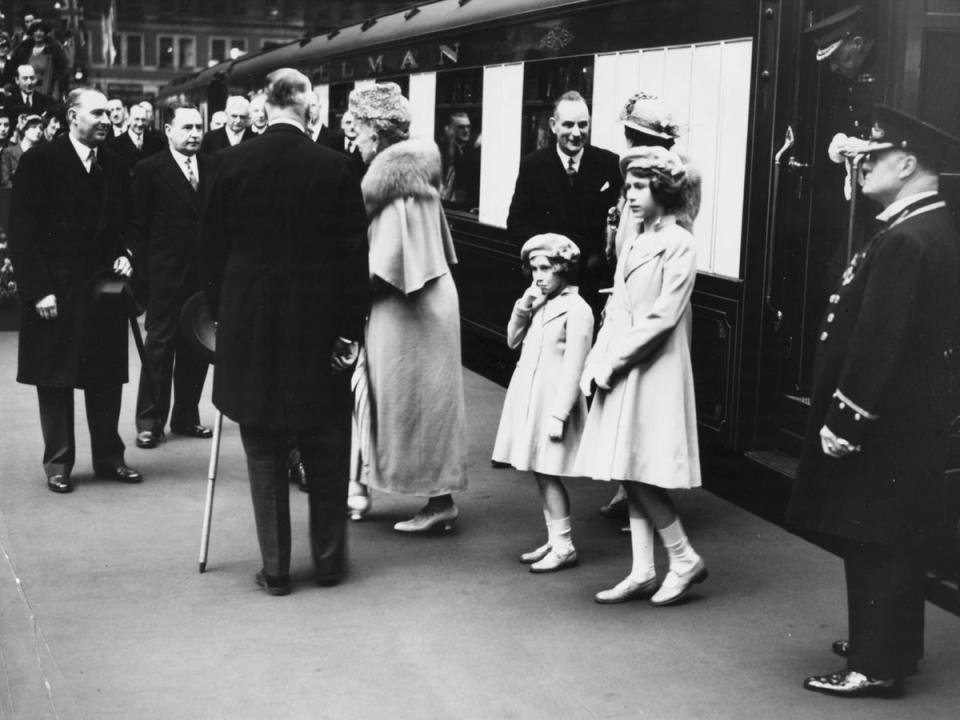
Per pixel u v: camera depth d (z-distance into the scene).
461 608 4.70
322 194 4.68
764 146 5.95
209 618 4.56
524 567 5.17
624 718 3.78
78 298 6.05
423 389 5.45
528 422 5.12
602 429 4.68
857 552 3.92
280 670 4.11
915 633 3.93
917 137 3.79
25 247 5.93
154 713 3.78
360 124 5.44
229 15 42.59
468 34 9.81
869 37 5.49
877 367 3.72
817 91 6.00
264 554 4.80
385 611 4.66
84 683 3.99
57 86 14.75
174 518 5.76
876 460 3.81
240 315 4.67
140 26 42.03
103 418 6.30
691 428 4.68
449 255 5.61
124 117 13.31
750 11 5.94
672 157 4.59
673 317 4.53
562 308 5.10
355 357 4.85
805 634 4.46
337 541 4.90
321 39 15.05
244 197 4.67
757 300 6.03
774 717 3.79
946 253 3.78
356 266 4.75
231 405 4.70
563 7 7.95
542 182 6.21
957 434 4.76
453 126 10.27
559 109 6.14
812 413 3.98
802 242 6.07
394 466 5.49
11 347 10.05
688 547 4.75
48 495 6.09
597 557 5.30
